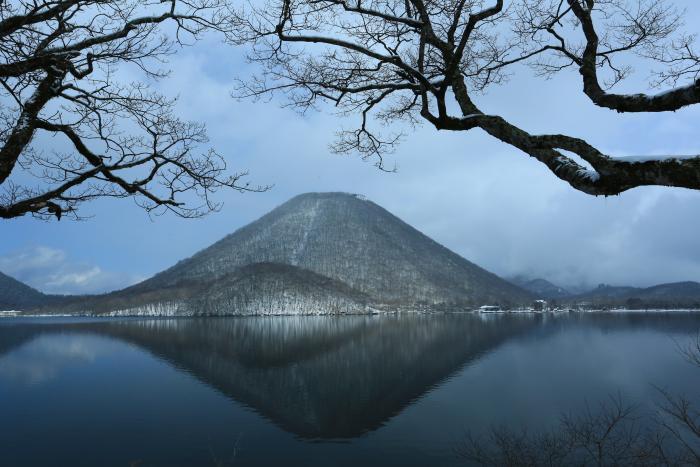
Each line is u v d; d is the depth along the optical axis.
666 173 2.90
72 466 29.75
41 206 5.30
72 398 50.88
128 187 5.94
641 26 5.85
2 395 52.38
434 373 65.75
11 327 174.12
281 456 31.75
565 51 5.58
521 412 39.88
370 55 4.81
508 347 92.56
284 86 5.96
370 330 146.25
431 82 4.98
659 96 3.92
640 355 74.19
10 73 4.60
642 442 14.91
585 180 3.40
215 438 36.09
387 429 37.75
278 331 145.75
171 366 75.44
